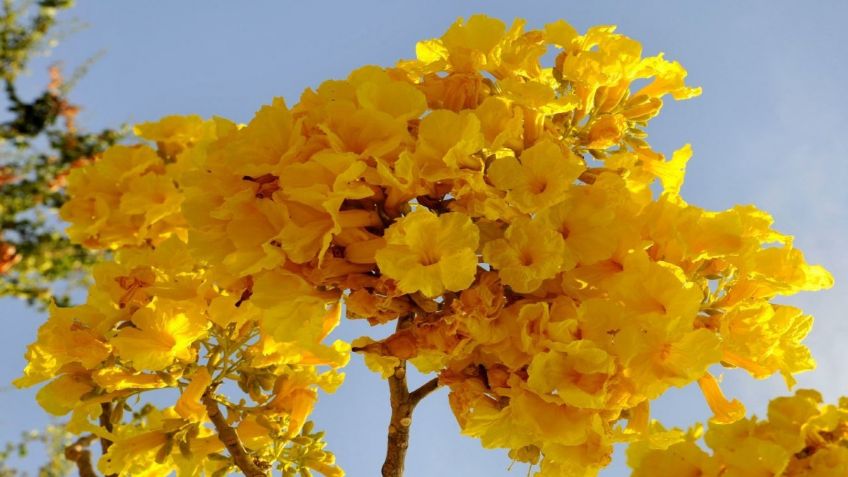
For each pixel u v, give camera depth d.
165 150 4.34
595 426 1.94
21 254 7.02
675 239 2.05
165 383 2.71
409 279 1.87
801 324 2.21
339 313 2.28
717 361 1.90
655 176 2.44
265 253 1.96
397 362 2.32
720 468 3.35
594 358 1.88
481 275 2.02
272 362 2.73
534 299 2.05
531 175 2.04
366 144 2.03
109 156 3.96
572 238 2.04
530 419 1.96
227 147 2.04
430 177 1.97
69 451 3.79
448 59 2.34
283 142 2.05
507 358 1.99
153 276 2.80
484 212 1.98
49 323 2.74
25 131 7.77
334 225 1.92
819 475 3.35
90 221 3.92
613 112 2.39
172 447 2.75
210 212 2.03
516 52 2.33
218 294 2.60
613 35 2.37
